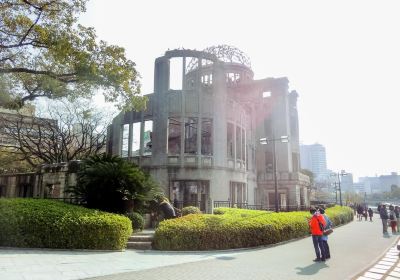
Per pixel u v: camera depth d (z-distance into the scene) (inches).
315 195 2684.5
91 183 561.6
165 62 997.8
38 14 589.9
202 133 1032.2
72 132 1347.2
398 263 410.9
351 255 459.5
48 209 452.4
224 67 1044.5
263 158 1473.9
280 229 580.1
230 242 487.8
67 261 354.0
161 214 653.3
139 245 474.6
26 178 1043.9
